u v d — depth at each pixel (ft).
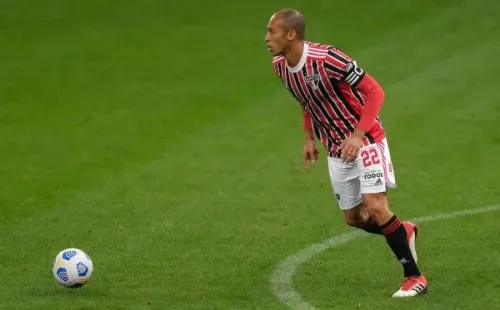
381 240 109.50
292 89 89.04
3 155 154.10
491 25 224.74
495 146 154.61
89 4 250.57
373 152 87.61
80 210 125.08
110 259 103.86
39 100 186.70
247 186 136.36
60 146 159.12
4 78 200.13
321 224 117.29
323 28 228.63
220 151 155.22
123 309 85.30
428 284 91.97
